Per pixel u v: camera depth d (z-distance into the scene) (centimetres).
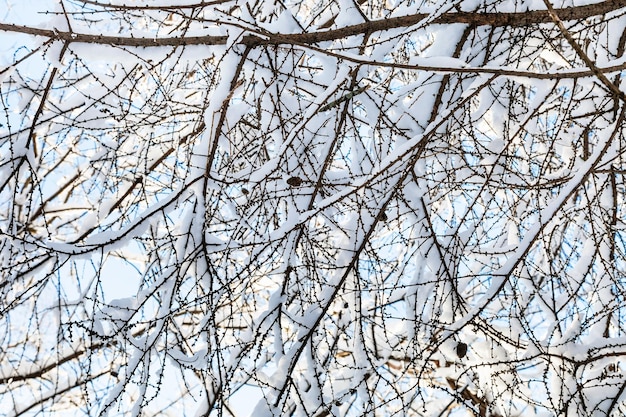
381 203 301
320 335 324
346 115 301
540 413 349
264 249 269
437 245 292
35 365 445
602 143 251
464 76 292
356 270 284
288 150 299
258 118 302
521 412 352
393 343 393
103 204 371
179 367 297
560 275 318
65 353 444
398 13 291
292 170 294
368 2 361
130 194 379
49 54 284
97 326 305
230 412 364
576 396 294
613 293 306
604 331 311
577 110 329
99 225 344
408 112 297
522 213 326
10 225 300
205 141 298
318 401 313
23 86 312
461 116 297
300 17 423
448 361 373
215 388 321
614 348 289
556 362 296
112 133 342
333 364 391
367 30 287
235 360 316
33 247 310
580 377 292
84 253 287
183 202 319
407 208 305
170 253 319
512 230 320
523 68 308
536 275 363
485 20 281
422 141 254
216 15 313
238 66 286
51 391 448
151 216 301
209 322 278
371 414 304
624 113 221
